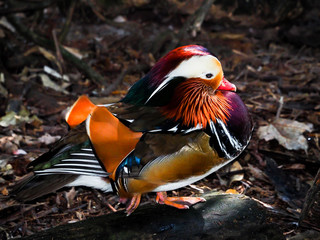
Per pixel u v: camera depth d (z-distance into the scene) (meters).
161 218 4.44
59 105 7.87
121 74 8.84
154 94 4.36
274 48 10.53
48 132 7.14
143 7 11.08
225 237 4.28
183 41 10.36
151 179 4.27
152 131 4.21
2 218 5.31
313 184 5.01
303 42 10.66
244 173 6.41
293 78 9.25
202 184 6.15
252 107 8.12
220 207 4.63
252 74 9.31
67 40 10.33
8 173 6.02
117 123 4.12
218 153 4.44
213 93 4.54
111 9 11.05
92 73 8.83
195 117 4.34
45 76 8.58
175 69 4.30
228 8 11.01
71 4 9.50
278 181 6.16
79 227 4.31
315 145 7.17
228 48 10.36
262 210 4.65
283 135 7.12
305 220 5.13
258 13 11.09
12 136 6.76
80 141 4.27
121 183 4.34
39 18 10.55
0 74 8.09
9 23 9.99
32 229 5.17
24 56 9.00
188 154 4.25
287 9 11.05
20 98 7.87
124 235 4.23
